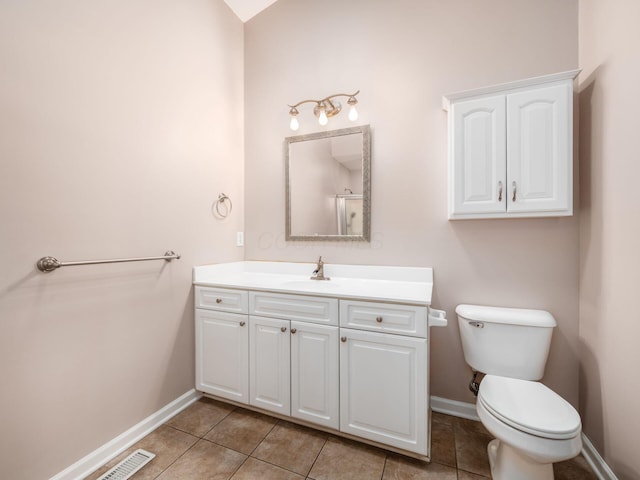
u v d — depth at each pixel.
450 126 1.58
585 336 1.46
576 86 1.52
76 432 1.29
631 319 1.11
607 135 1.27
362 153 1.94
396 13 1.87
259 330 1.67
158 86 1.66
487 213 1.50
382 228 1.91
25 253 1.12
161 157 1.67
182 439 1.54
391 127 1.88
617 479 1.17
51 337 1.21
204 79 1.97
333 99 2.03
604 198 1.29
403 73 1.85
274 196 2.23
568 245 1.54
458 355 1.75
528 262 1.61
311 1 2.11
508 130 1.45
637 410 1.07
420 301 1.32
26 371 1.13
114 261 1.37
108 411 1.41
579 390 1.52
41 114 1.16
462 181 1.54
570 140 1.36
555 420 1.06
